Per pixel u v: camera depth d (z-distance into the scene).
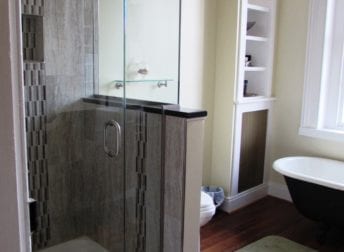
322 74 3.08
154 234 1.89
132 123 1.92
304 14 3.16
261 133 3.41
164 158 1.78
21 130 0.49
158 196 1.84
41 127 2.04
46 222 2.12
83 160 2.18
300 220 2.96
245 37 3.02
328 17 3.01
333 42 3.10
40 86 2.01
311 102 3.16
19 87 0.48
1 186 0.47
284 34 3.31
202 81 3.04
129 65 2.31
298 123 3.30
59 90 2.09
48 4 1.99
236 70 3.00
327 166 3.01
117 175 2.04
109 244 2.13
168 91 2.44
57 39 2.05
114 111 2.00
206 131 3.16
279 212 3.13
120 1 2.17
